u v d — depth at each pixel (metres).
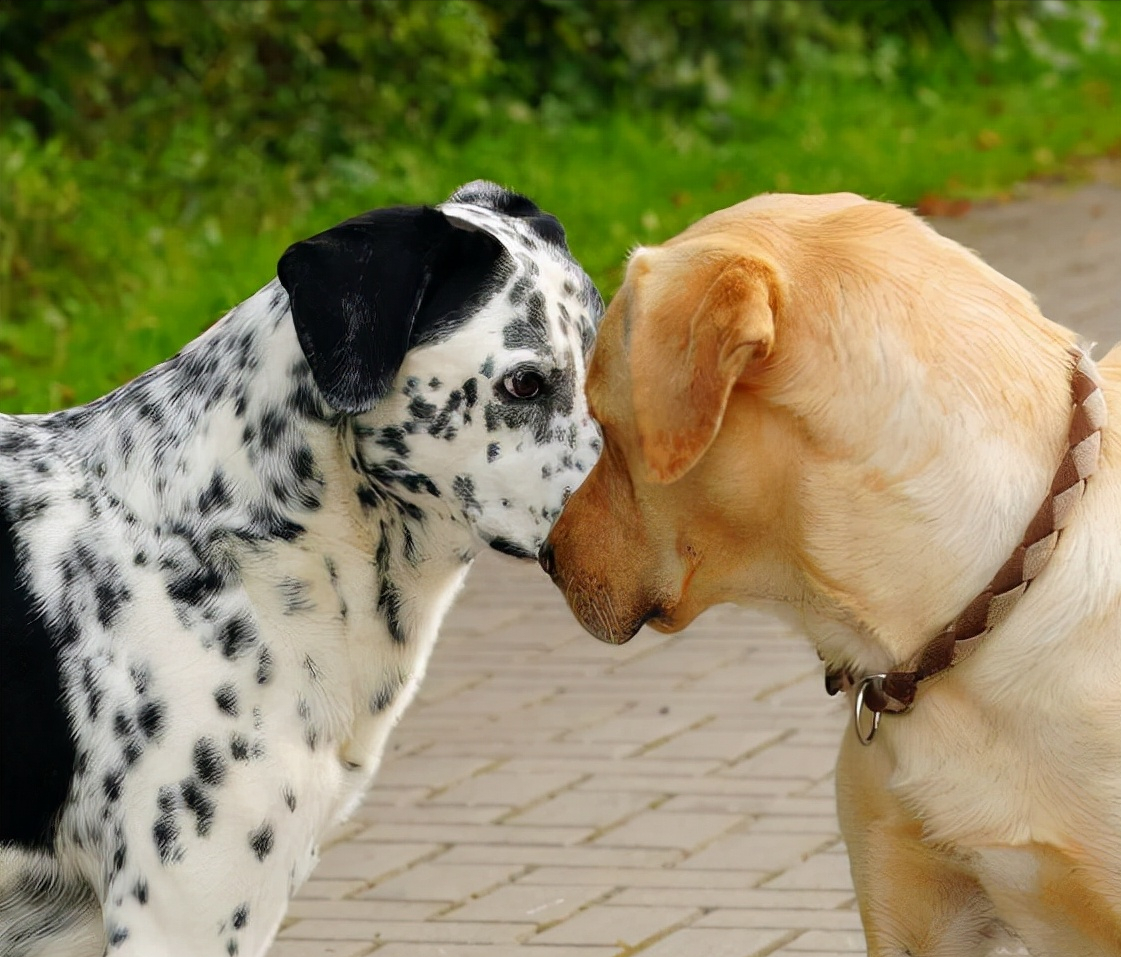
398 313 4.86
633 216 17.12
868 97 22.78
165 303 13.96
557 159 18.97
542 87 21.03
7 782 5.03
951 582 4.88
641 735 8.79
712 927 6.97
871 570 4.92
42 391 12.14
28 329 13.34
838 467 4.88
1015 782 4.92
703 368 4.62
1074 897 4.95
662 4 21.56
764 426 4.92
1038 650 4.84
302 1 17.41
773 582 5.13
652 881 7.38
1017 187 19.98
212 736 4.93
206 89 17.48
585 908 7.18
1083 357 5.08
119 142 16.84
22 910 5.23
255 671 4.98
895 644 4.96
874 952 5.41
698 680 9.44
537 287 5.00
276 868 5.00
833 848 7.59
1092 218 18.39
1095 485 4.91
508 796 8.21
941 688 4.98
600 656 9.81
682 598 5.13
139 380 5.36
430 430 4.98
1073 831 4.87
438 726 9.00
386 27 18.23
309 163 17.30
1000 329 4.96
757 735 8.72
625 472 5.04
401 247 4.92
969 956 5.43
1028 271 16.39
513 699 9.27
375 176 17.12
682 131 20.61
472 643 10.04
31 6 16.69
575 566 5.07
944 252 5.08
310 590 5.05
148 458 5.18
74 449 5.29
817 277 4.93
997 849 4.99
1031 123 22.42
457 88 19.20
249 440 5.09
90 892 5.21
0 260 13.88
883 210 5.17
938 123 22.31
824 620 5.10
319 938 7.02
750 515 5.00
